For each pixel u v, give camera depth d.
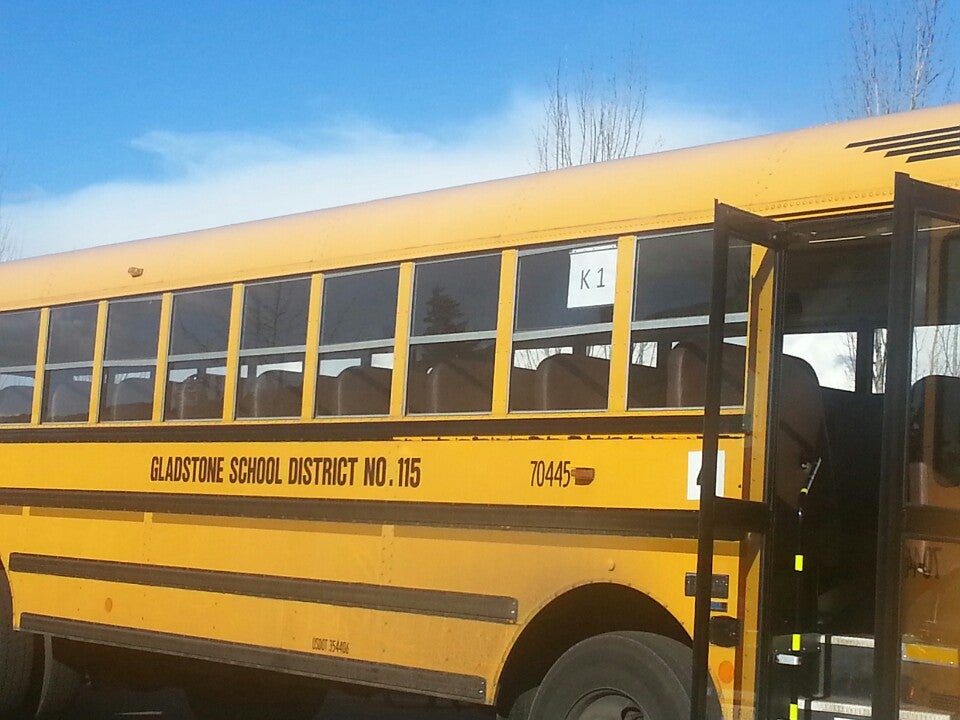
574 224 6.36
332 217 7.62
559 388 6.29
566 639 6.38
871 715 5.26
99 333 8.80
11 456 9.24
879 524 4.98
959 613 5.20
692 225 5.94
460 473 6.59
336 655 7.03
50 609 8.76
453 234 6.86
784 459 5.79
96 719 10.01
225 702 9.18
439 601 6.58
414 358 6.93
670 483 5.79
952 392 5.30
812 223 5.67
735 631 5.54
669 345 5.95
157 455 8.20
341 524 7.11
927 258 5.21
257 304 7.81
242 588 7.56
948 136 5.38
